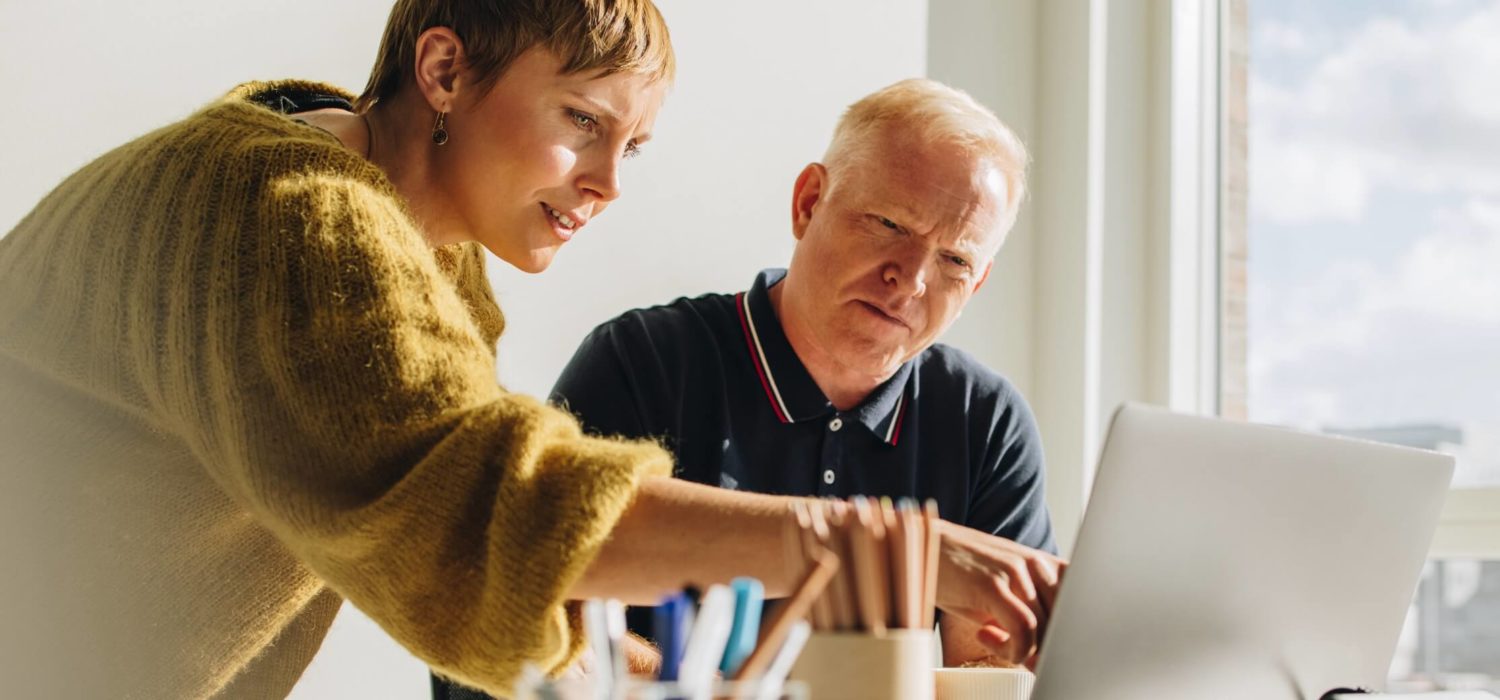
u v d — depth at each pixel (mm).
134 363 1001
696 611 667
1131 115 2805
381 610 880
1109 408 2736
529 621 809
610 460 836
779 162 2346
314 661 1836
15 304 1044
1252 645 1000
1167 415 906
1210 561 948
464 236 1262
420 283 925
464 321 947
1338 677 1088
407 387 879
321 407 874
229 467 932
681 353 1685
